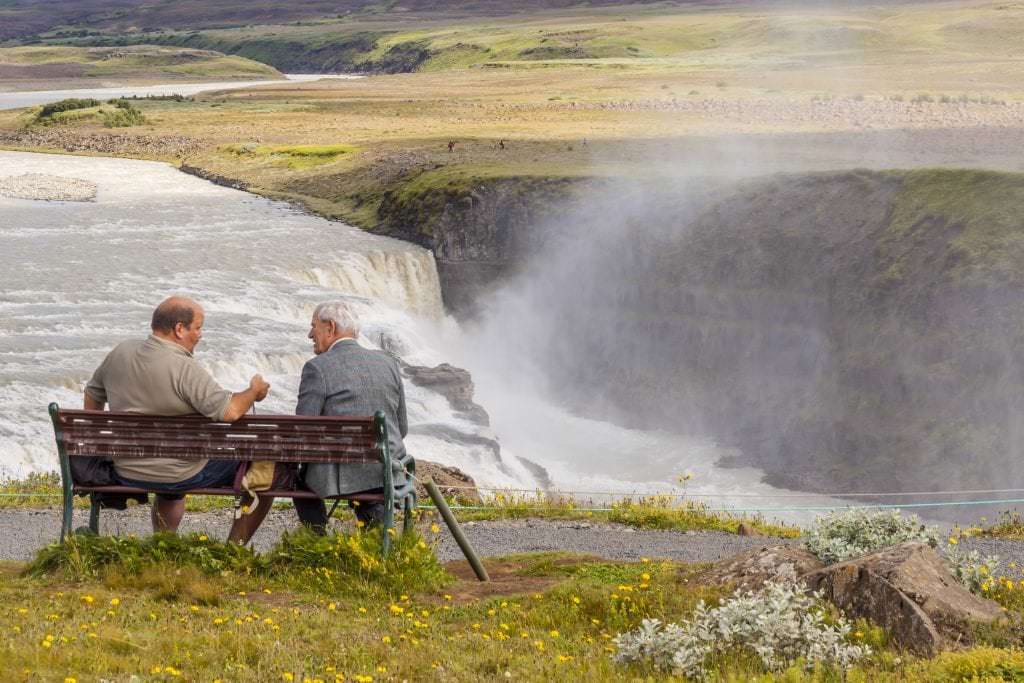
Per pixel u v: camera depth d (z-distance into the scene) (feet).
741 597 32.86
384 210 304.91
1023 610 34.50
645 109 535.19
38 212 298.76
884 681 27.12
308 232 283.38
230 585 35.50
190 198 341.62
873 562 33.27
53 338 165.27
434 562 39.14
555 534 61.87
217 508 66.49
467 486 78.69
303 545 37.88
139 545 37.47
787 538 64.23
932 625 30.76
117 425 36.45
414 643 29.94
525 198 284.20
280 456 36.29
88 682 24.45
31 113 630.33
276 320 189.88
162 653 27.48
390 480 36.52
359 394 37.35
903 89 608.19
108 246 246.27
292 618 32.01
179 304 36.68
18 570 39.99
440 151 378.94
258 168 391.45
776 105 513.04
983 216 210.18
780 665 28.27
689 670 28.22
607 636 32.01
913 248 215.72
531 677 27.48
